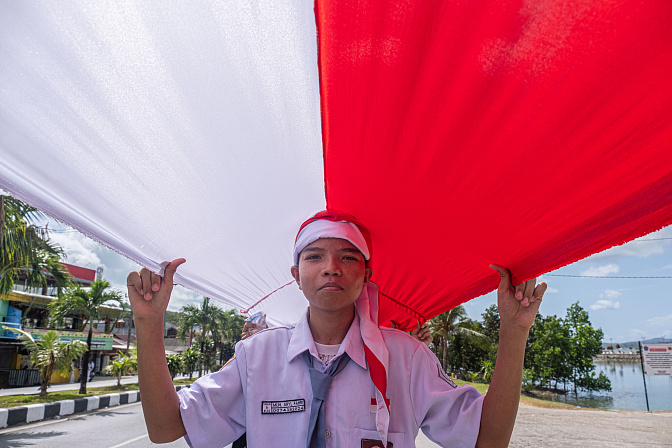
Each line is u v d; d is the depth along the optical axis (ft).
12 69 3.10
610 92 2.89
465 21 2.78
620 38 2.54
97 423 34.22
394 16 2.88
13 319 78.64
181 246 5.63
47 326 84.64
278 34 3.17
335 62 3.39
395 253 6.42
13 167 4.00
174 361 95.04
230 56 3.33
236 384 5.18
